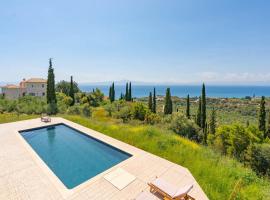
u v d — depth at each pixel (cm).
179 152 874
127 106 2586
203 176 672
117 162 881
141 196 509
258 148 1116
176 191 524
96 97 4022
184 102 10075
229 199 520
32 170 698
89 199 531
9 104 2281
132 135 1114
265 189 600
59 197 538
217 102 10731
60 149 1051
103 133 1238
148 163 779
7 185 593
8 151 884
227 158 921
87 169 809
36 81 4322
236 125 1689
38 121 1587
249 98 12150
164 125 1945
